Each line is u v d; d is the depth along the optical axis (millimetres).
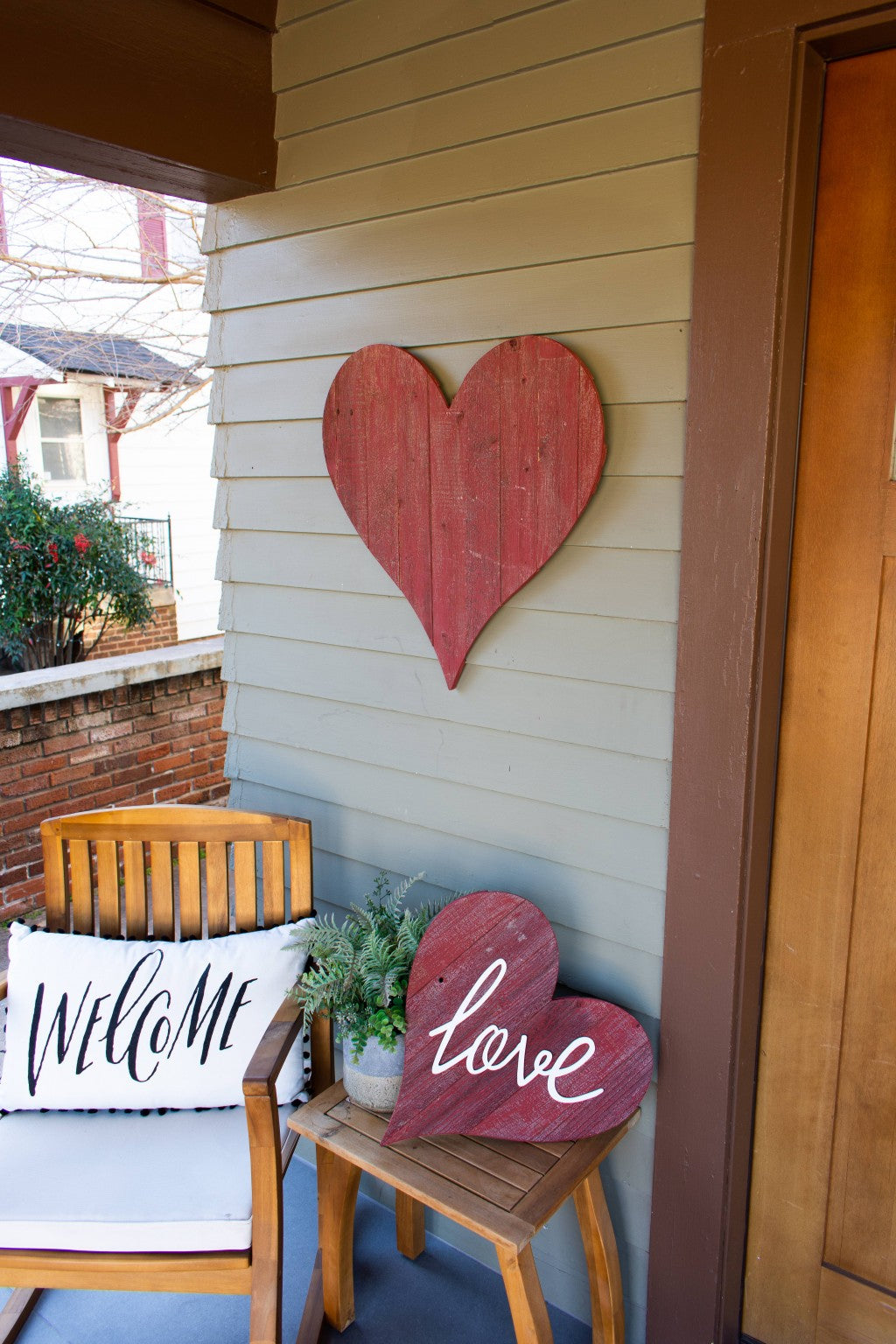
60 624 5551
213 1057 1699
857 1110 1489
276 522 1945
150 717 4039
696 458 1362
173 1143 1610
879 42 1197
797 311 1297
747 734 1380
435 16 1547
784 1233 1595
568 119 1429
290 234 1811
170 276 5191
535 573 1552
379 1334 1733
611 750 1544
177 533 7980
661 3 1322
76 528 5469
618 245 1406
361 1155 1408
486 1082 1460
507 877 1718
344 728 1916
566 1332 1744
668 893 1497
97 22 1489
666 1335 1639
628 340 1419
